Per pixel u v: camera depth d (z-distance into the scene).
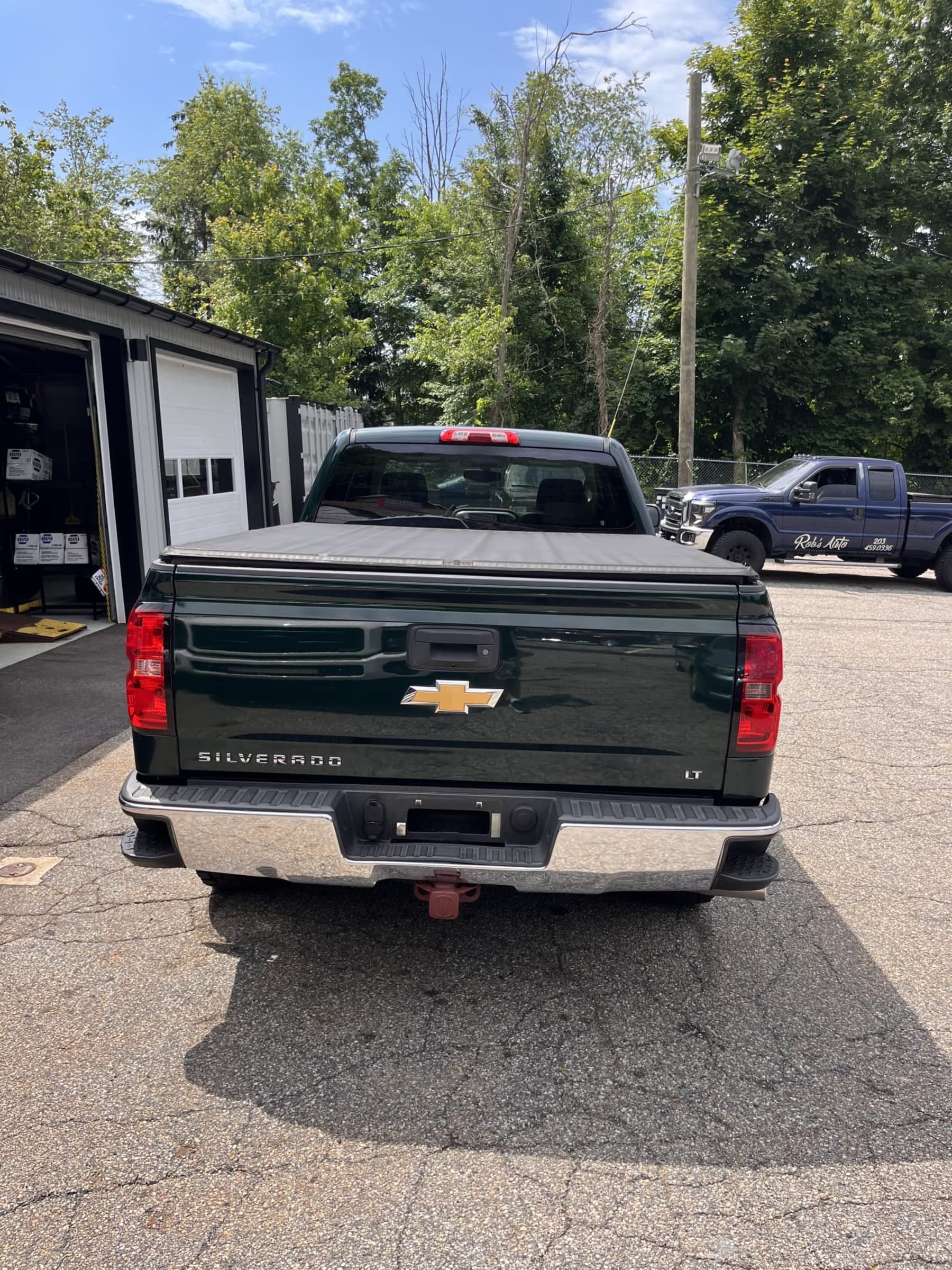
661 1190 2.22
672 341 24.23
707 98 24.27
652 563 2.74
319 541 3.29
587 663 2.55
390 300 31.17
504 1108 2.50
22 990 3.01
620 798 2.65
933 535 14.11
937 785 5.33
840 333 23.69
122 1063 2.65
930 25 27.34
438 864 2.60
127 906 3.60
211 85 39.97
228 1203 2.14
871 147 23.98
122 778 4.94
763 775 2.62
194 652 2.60
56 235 27.09
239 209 26.98
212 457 11.88
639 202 26.28
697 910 3.72
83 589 9.72
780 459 26.09
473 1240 2.05
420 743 2.61
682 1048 2.80
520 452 4.57
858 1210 2.17
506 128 24.39
